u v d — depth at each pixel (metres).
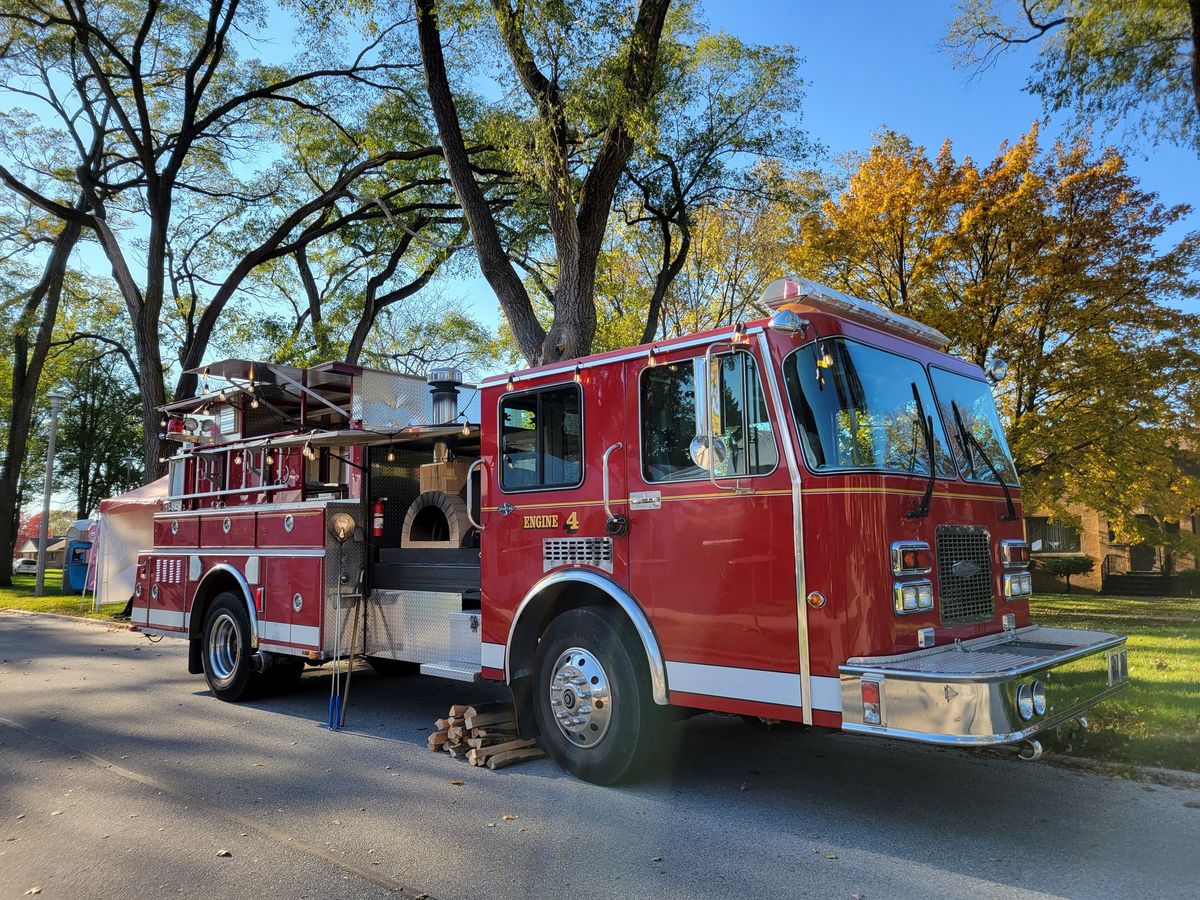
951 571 4.39
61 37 19.69
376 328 28.09
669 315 22.55
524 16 9.91
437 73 11.48
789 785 4.97
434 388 7.81
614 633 4.80
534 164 10.48
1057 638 4.69
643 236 18.30
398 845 4.06
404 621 6.50
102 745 6.17
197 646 8.34
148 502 16.94
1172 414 12.77
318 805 4.70
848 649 3.82
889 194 13.72
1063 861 3.75
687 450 4.53
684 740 6.09
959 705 3.46
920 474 4.35
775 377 4.19
